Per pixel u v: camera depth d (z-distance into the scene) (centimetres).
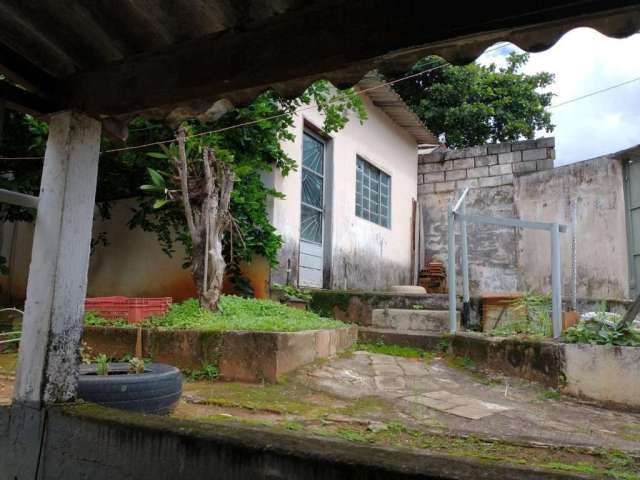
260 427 351
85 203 283
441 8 184
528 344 525
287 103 796
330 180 966
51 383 263
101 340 591
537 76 1572
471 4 179
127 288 867
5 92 272
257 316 648
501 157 1219
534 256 1116
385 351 695
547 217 1094
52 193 276
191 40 240
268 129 779
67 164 275
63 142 277
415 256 1260
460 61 197
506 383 523
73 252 276
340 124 845
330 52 204
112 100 262
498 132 1573
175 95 245
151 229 806
